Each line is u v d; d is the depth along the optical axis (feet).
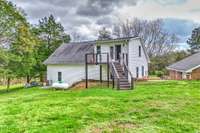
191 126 28.35
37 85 108.99
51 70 106.22
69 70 98.27
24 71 101.30
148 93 52.65
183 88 61.41
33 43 101.40
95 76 89.66
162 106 38.45
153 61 161.07
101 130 27.17
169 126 28.37
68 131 27.14
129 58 85.92
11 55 93.20
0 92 94.02
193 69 94.89
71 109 37.65
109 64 76.18
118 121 30.60
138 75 91.76
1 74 91.86
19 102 48.19
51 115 34.32
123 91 57.57
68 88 83.20
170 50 171.22
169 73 129.08
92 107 38.65
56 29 130.82
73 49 104.06
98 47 92.43
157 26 173.17
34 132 27.17
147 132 26.27
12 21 92.99
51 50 127.95
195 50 191.42
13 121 32.09
